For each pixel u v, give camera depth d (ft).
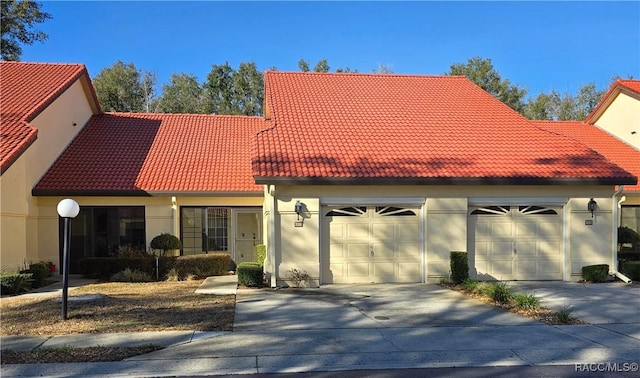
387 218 48.19
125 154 63.72
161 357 23.56
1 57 109.81
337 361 23.17
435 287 44.96
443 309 35.01
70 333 27.68
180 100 155.74
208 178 60.23
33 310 33.94
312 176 44.73
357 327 29.63
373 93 64.69
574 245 49.44
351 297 39.86
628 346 25.80
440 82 70.03
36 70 64.90
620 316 32.81
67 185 55.57
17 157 46.06
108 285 47.50
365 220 47.88
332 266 47.32
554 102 162.81
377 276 47.88
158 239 55.42
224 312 33.63
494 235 49.55
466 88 68.59
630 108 71.72
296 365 22.59
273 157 47.47
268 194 47.34
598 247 49.62
